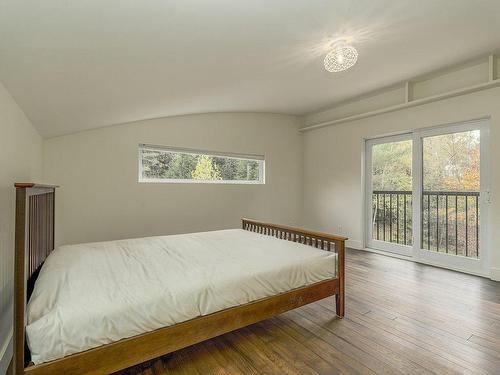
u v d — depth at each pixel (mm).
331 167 4770
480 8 1865
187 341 1449
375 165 4258
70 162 3186
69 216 3184
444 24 2053
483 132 3084
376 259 3762
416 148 3680
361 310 2234
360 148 4301
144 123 3664
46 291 1355
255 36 1821
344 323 2027
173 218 3900
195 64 2074
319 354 1663
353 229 4426
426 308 2262
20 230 1146
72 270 1669
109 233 3426
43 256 2080
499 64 2850
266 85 3096
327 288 2059
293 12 1611
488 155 3049
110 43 1480
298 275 1919
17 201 1149
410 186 3818
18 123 2039
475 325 1987
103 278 1555
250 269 1771
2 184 1671
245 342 1794
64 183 3152
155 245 2402
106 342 1235
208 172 4293
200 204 4145
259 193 4785
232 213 4477
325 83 3301
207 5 1362
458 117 3205
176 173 3996
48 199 2303
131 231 3578
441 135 3447
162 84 2336
